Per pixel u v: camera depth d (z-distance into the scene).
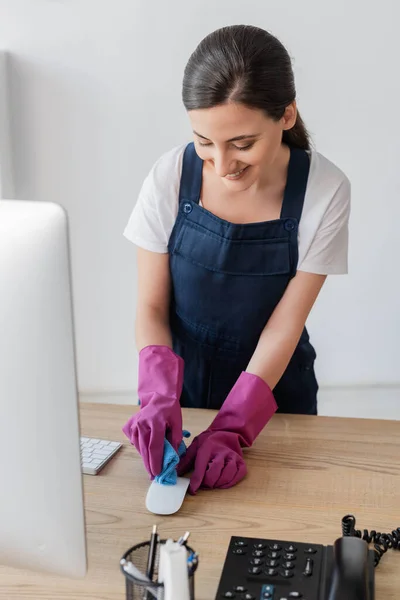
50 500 1.04
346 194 1.73
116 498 1.41
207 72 1.38
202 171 1.73
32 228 0.95
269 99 1.39
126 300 3.24
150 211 1.76
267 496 1.41
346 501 1.39
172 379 1.60
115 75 2.99
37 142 3.09
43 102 3.04
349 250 3.11
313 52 2.91
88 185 3.12
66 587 1.17
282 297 1.76
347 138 2.99
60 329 0.97
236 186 1.51
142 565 1.08
